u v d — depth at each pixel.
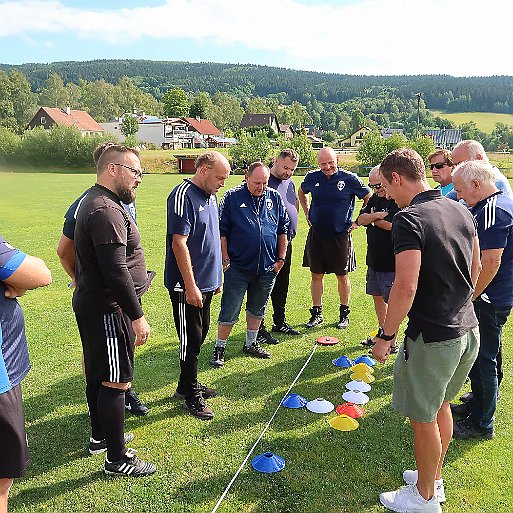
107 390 3.37
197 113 117.12
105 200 3.16
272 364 5.37
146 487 3.36
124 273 3.12
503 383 4.93
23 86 86.75
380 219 5.18
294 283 8.77
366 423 4.19
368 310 7.24
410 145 40.88
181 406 4.43
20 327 2.56
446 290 2.82
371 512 3.15
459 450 3.81
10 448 2.49
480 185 3.65
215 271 4.34
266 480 3.44
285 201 5.90
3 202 19.80
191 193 4.10
